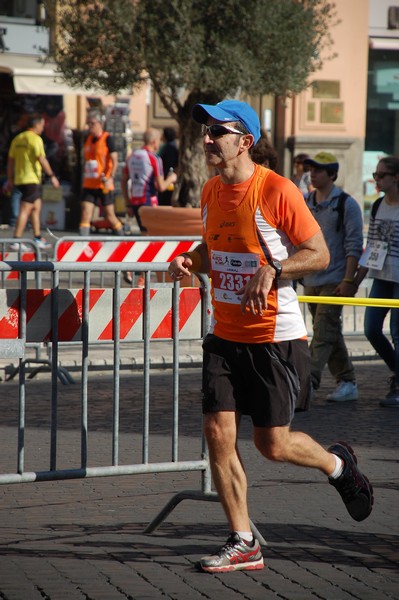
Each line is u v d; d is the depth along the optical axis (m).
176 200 37.91
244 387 12.15
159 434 19.97
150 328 14.18
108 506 14.97
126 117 54.12
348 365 23.61
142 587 11.43
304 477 16.83
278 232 11.78
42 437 19.64
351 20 58.22
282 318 11.91
